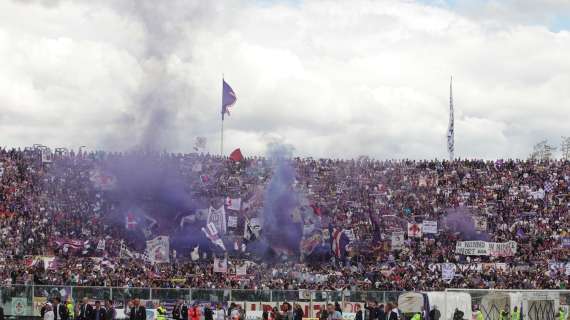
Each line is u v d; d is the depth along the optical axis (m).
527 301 70.50
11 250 95.81
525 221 114.12
